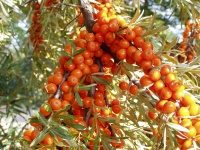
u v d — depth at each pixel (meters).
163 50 0.21
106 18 0.21
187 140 0.18
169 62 0.20
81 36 0.21
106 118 0.19
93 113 0.20
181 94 0.18
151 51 0.19
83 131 0.20
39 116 0.17
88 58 0.20
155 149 0.20
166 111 0.18
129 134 0.21
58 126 0.17
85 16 0.22
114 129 0.20
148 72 0.19
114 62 0.21
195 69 0.20
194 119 0.18
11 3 0.22
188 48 0.33
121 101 0.23
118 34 0.20
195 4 0.31
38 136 0.16
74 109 0.21
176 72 0.19
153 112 0.19
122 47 0.20
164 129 0.18
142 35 0.20
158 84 0.18
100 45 0.21
